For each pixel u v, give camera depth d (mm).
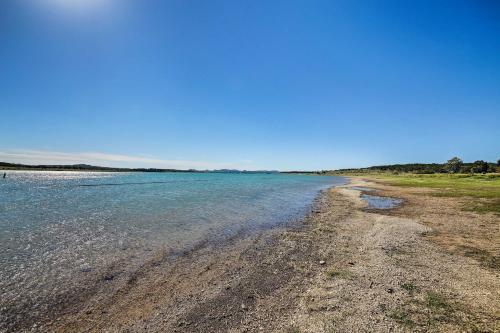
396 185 68438
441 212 25625
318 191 52812
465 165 145250
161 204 31203
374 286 9656
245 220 22156
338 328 7168
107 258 12836
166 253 13695
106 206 29203
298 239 16375
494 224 20062
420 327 7168
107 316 8008
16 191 46594
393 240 15758
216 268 11750
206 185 72438
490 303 8414
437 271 11055
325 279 10383
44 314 8086
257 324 7504
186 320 7777
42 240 15656
